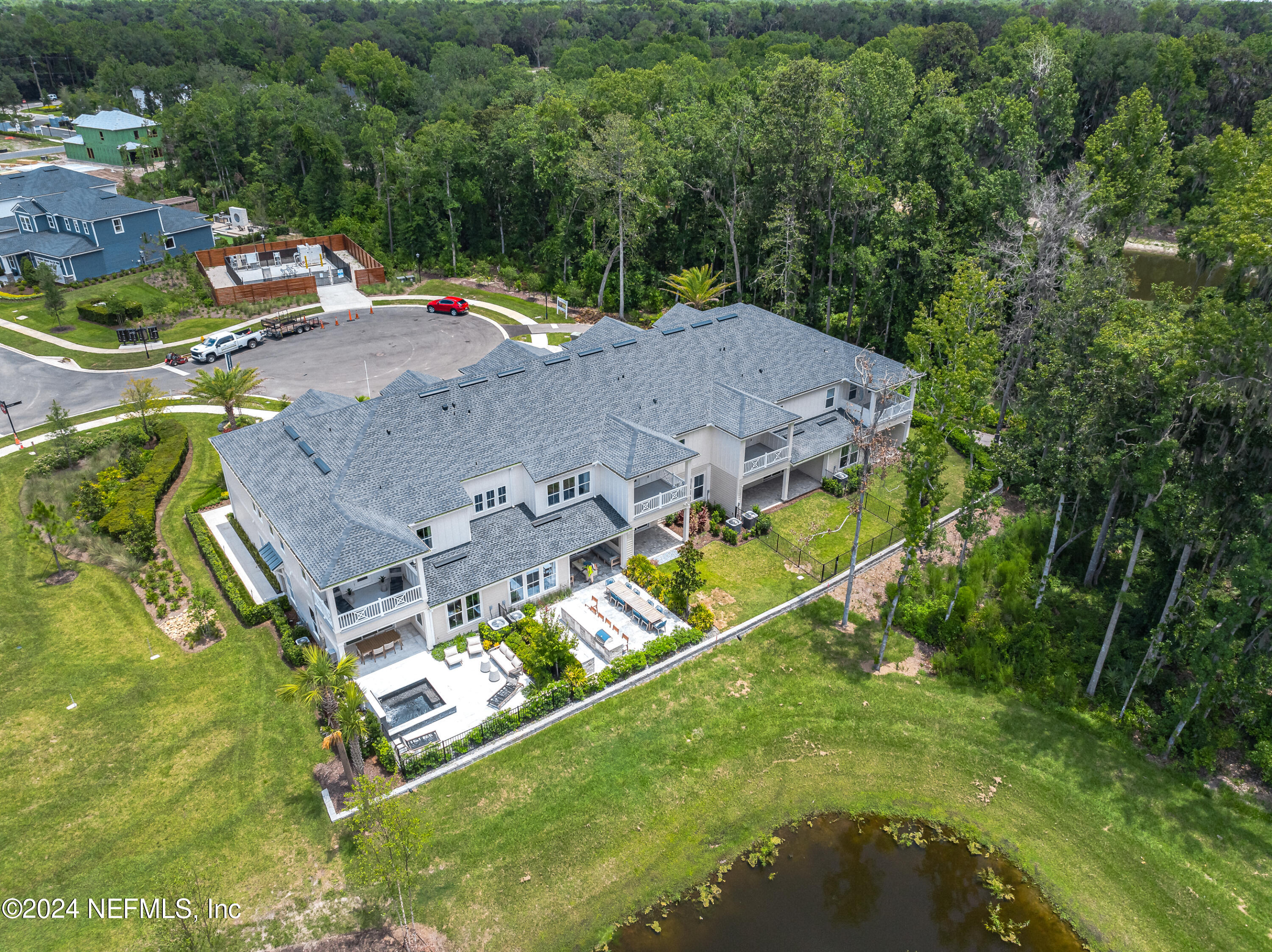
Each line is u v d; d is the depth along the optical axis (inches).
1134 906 1045.2
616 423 1656.0
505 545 1496.1
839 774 1222.3
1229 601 1202.0
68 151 5280.5
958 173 2336.4
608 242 3139.8
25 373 2480.3
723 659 1424.7
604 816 1136.8
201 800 1140.5
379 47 7598.4
